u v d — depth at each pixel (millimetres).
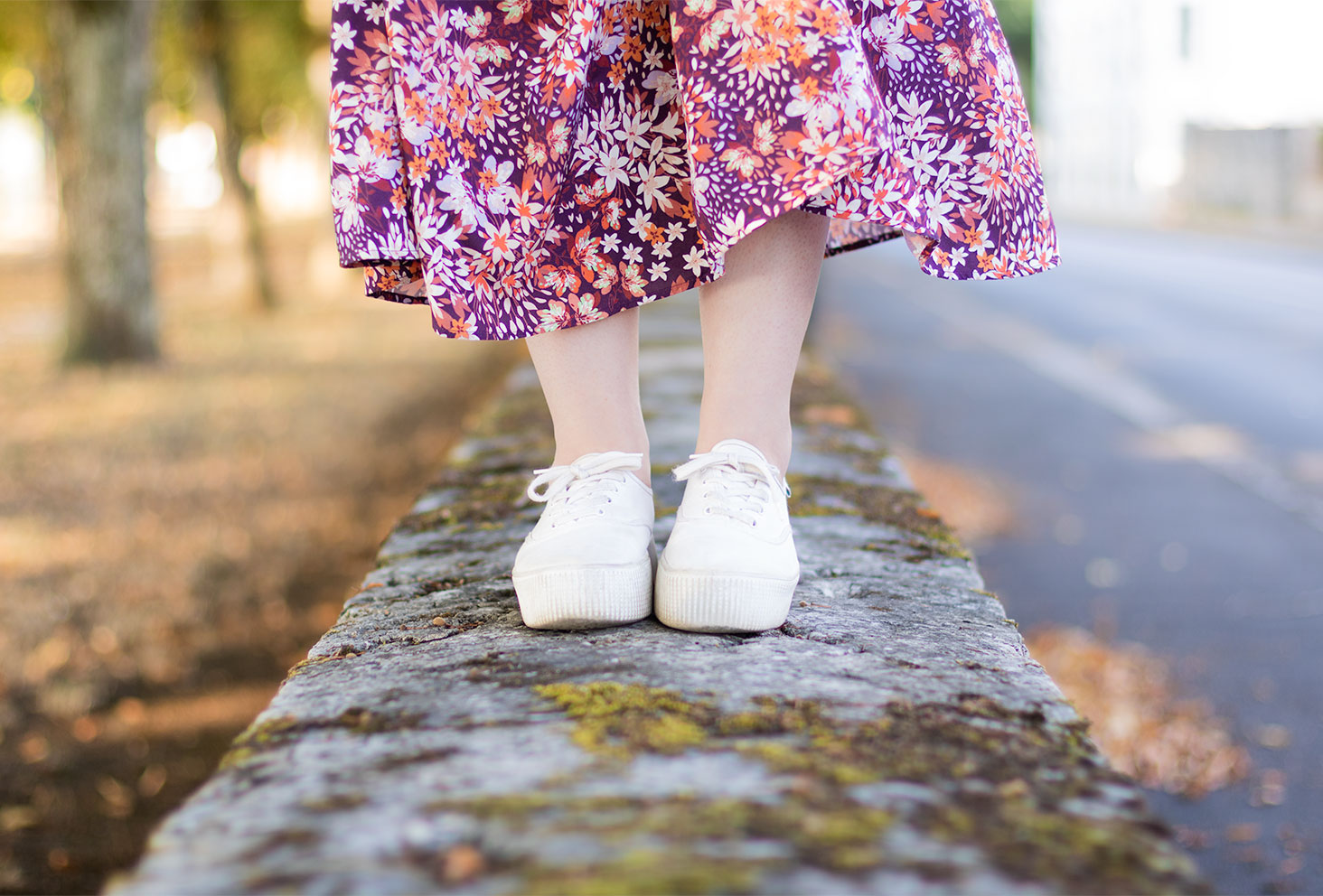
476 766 913
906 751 948
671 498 2107
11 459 7090
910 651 1227
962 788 876
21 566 5137
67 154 10727
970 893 708
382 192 1291
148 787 3348
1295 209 24719
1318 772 3367
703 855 746
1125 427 7867
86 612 4645
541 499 1363
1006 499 6312
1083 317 13102
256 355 11797
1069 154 38500
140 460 7215
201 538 5691
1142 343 11117
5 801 3244
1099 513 6023
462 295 1285
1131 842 791
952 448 7414
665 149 1293
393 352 12125
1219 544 5488
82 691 3969
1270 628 4453
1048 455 7203
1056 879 732
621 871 723
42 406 8906
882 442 2627
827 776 888
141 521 5930
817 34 1131
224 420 8492
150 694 3990
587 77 1271
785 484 1365
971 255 1301
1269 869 2883
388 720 1032
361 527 6133
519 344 7000
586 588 1260
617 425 1391
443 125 1262
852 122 1135
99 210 10711
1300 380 9141
